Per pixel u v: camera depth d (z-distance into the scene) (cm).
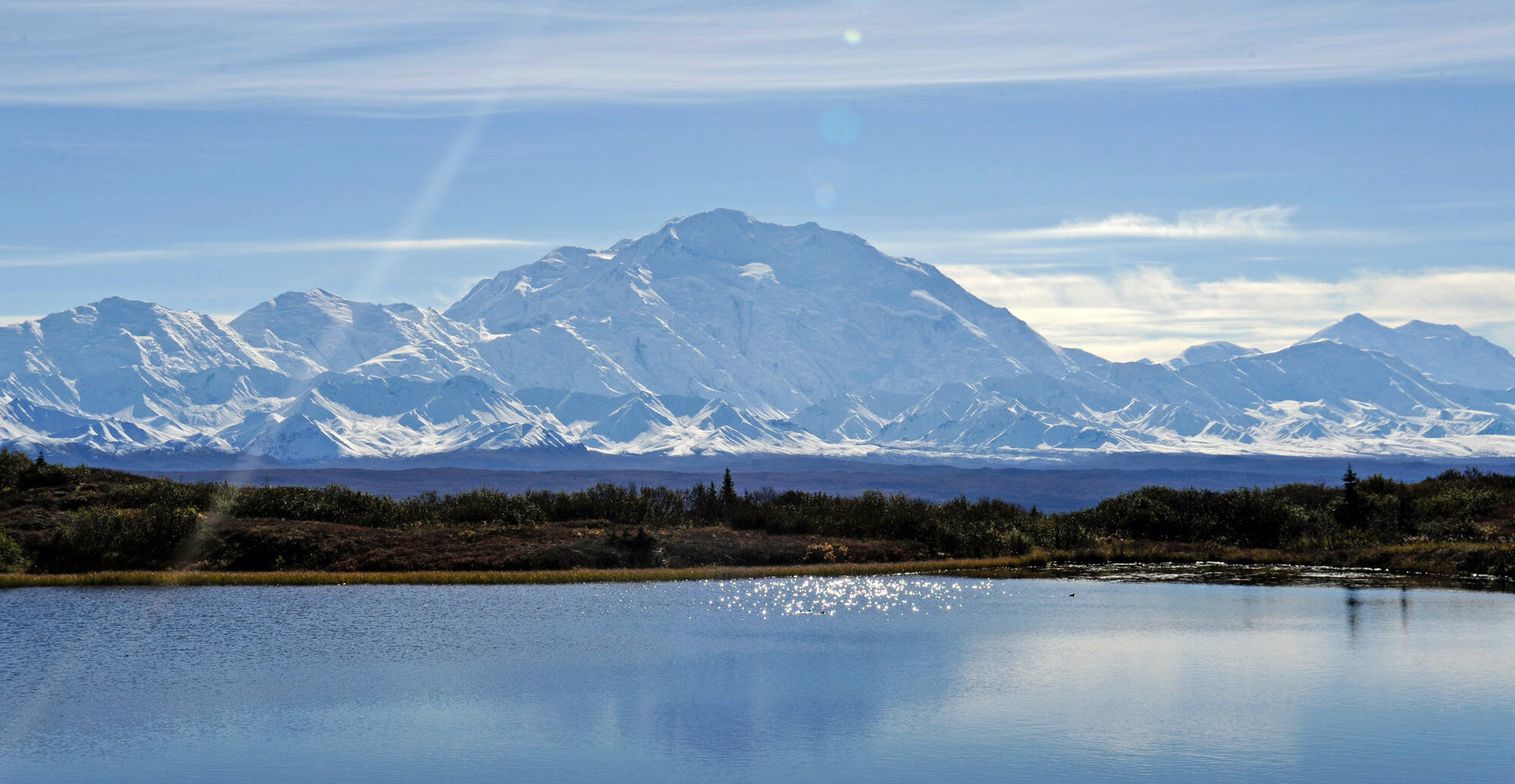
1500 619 9562
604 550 13425
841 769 5672
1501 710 6575
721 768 5709
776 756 5875
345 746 6025
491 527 14350
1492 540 14412
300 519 14238
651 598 10812
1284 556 14600
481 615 9712
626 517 15712
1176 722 6375
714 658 8044
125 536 12438
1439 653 8112
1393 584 12050
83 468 15550
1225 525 16150
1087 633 8969
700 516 16288
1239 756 5794
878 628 9212
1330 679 7356
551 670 7619
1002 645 8538
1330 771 5575
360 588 11369
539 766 5728
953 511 17438
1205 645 8475
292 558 12588
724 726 6375
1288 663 7844
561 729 6297
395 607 10119
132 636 8612
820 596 11075
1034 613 10044
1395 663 7794
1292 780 5462
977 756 5847
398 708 6712
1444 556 13600
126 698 6869
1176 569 13788
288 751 5941
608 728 6328
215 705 6738
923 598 11031
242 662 7781
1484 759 5716
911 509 16400
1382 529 15862
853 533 15638
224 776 5566
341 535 13325
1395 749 5878
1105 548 15188
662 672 7625
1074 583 12225
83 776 5566
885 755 5853
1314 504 17500
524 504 15412
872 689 7138
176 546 12581
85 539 12331
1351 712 6562
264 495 14512
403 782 5503
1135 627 9194
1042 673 7575
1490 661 7856
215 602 10244
